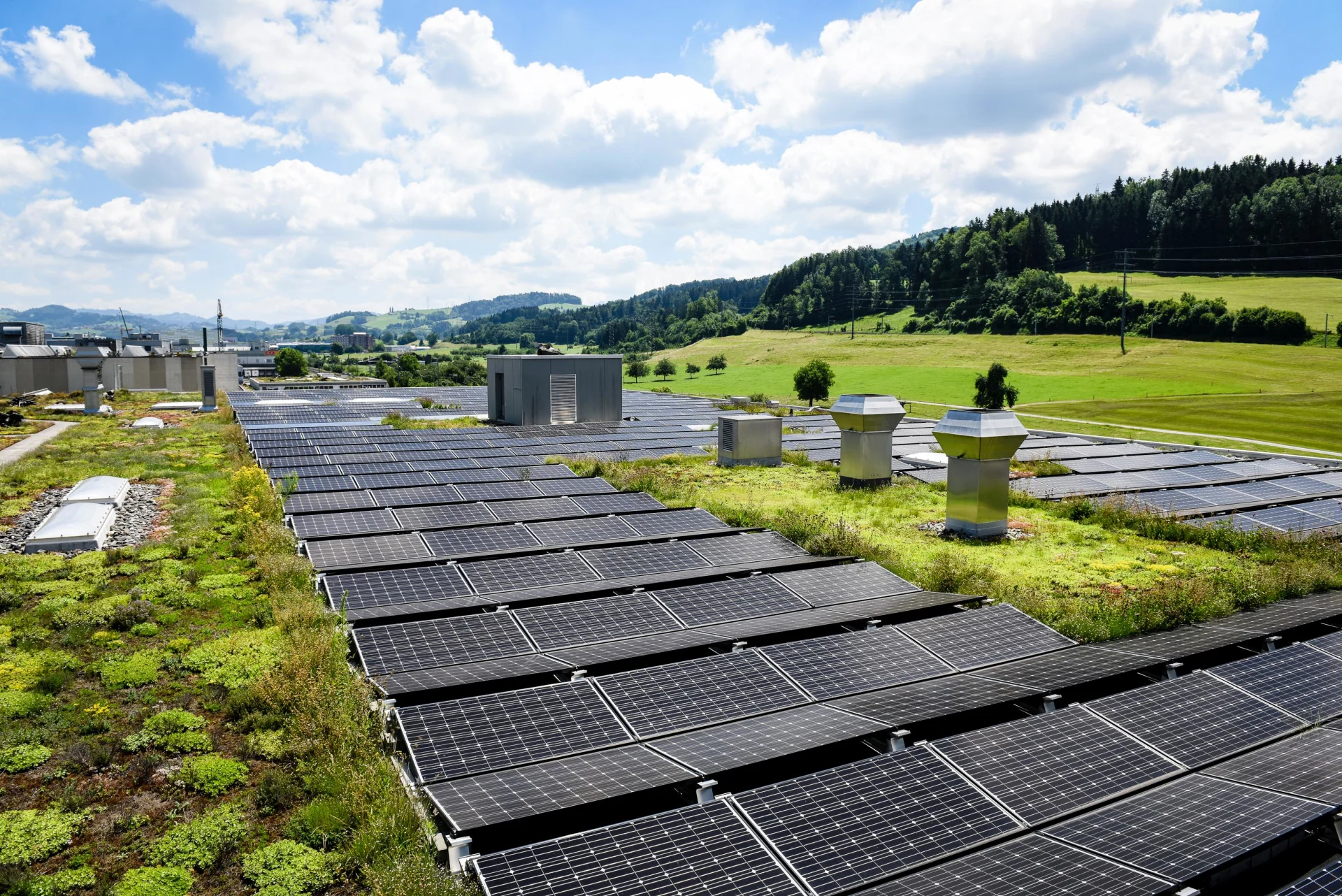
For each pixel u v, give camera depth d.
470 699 10.74
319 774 9.93
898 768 9.18
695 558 19.25
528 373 47.56
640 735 10.50
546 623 14.34
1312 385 100.19
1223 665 12.22
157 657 13.72
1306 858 8.51
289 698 11.85
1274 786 9.05
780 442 36.09
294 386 92.94
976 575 18.39
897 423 30.17
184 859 8.66
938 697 11.19
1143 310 153.25
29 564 18.83
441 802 8.57
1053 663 12.59
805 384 83.50
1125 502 27.23
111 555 19.59
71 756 10.53
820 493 29.59
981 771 9.32
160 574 18.33
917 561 20.61
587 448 38.75
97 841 9.04
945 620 14.36
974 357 144.62
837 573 17.77
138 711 11.90
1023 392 106.12
